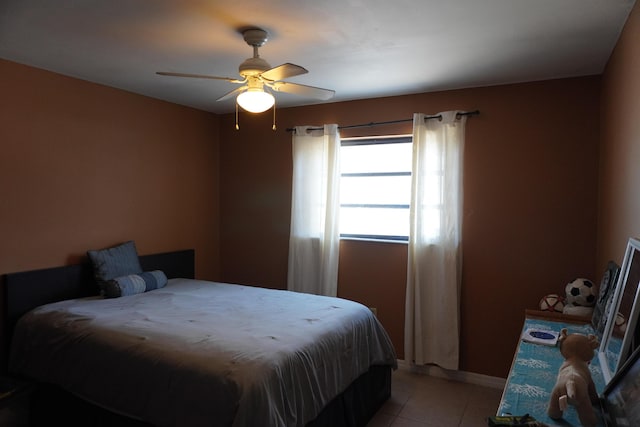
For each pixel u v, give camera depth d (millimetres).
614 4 2062
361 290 4121
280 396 2039
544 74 3221
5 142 3006
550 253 3361
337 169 4105
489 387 3570
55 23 2344
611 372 1713
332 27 2369
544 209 3373
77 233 3471
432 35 2479
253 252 4719
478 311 3633
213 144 4828
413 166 3734
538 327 2520
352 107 4121
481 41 2568
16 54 2885
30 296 3111
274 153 4559
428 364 3809
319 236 4227
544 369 1874
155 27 2389
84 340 2490
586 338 1570
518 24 2316
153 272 3727
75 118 3439
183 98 4137
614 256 2527
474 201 3619
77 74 3348
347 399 2697
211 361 2086
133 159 3924
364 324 2998
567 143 3287
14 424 2658
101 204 3652
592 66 3010
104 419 2352
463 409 3180
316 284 4266
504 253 3520
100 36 2535
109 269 3455
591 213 3219
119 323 2615
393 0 2041
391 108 3941
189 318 2742
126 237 3871
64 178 3373
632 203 2031
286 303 3152
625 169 2215
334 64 3020
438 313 3693
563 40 2535
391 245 3982
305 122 4367
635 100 1973
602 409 1455
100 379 2348
